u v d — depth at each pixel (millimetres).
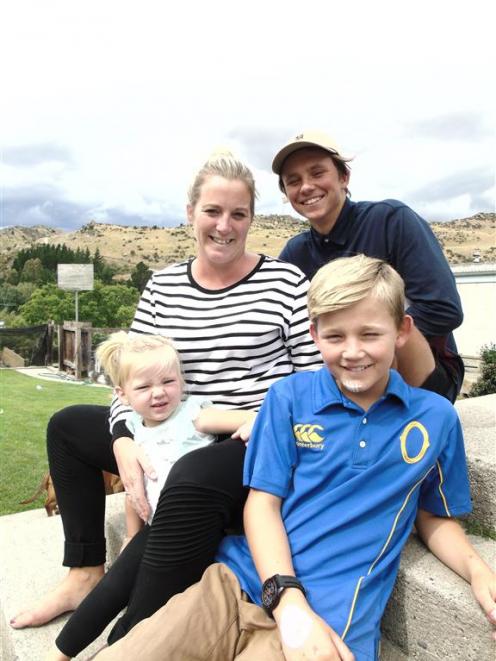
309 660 1299
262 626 1466
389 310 1567
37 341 16625
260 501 1635
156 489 1928
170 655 1407
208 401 2070
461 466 1690
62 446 2186
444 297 2271
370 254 2465
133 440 2057
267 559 1513
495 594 1441
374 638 1469
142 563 1692
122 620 1718
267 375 2086
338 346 1578
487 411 2883
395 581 1696
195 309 2184
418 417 1625
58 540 2854
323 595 1466
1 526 3066
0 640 2285
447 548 1664
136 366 1994
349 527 1554
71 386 11797
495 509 1870
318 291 1597
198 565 1679
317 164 2463
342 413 1633
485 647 1476
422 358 2154
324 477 1614
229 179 2070
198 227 2137
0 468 5129
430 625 1604
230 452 1780
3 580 2445
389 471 1581
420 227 2359
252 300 2119
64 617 2166
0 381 12477
